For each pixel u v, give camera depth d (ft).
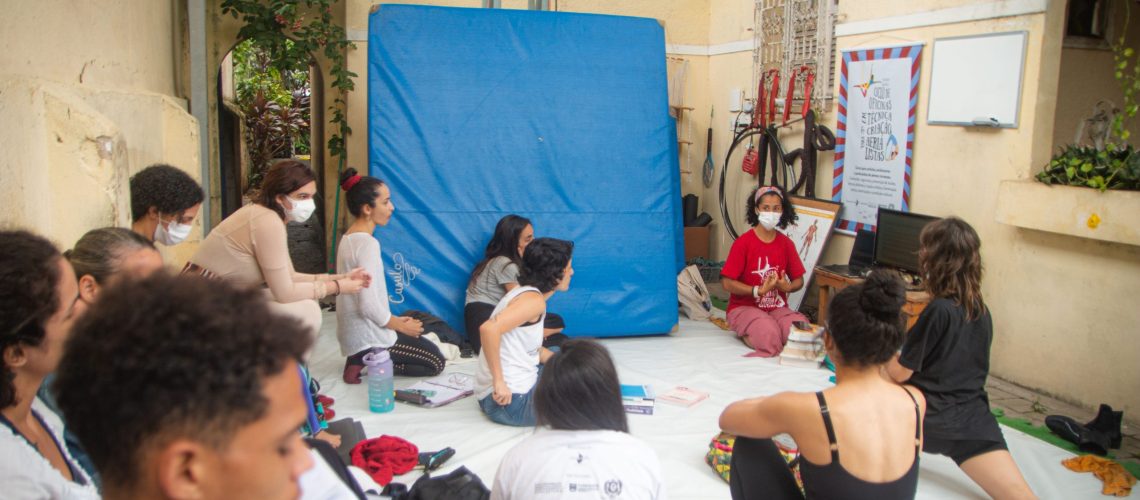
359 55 23.52
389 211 15.37
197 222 17.33
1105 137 18.84
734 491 8.86
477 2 24.25
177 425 2.35
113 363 2.35
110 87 13.87
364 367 15.65
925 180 18.60
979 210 17.22
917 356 10.97
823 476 7.43
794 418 7.55
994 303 17.08
